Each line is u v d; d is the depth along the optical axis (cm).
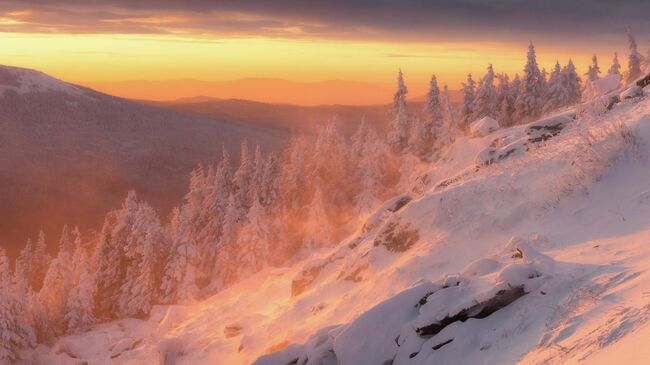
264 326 1967
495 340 833
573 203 1318
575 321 745
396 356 945
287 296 2461
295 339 1609
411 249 1677
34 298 4294
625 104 1781
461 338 875
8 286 3894
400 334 966
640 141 1325
